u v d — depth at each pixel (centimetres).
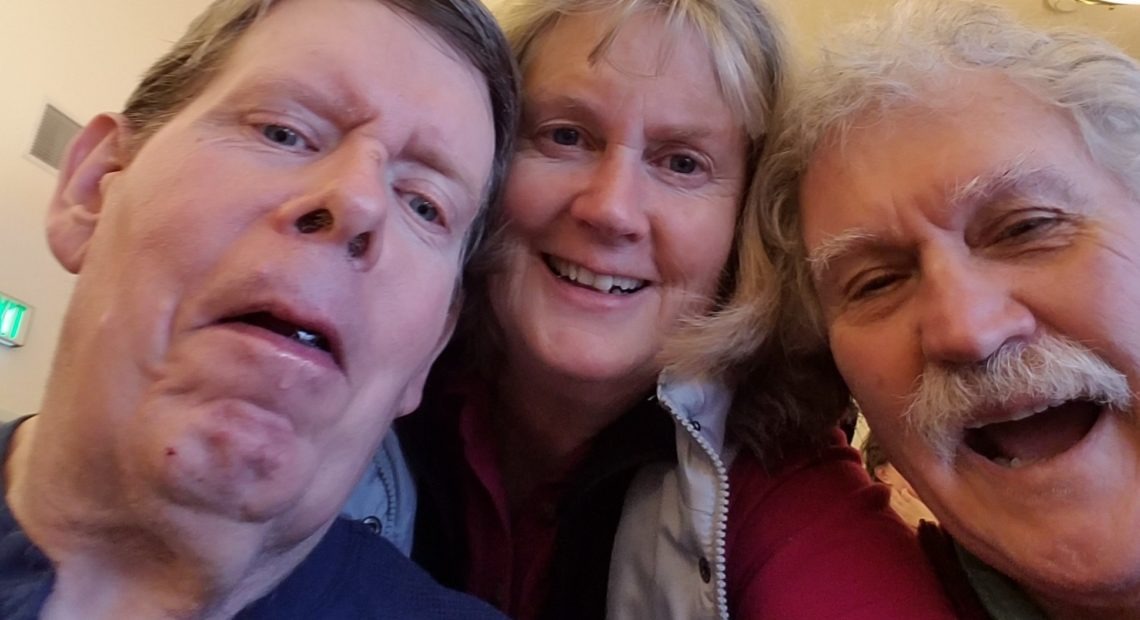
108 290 23
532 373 40
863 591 35
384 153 26
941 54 34
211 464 21
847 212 35
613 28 37
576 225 38
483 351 42
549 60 38
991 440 33
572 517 42
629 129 37
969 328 30
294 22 27
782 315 41
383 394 26
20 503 23
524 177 38
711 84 38
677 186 39
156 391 22
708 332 38
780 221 40
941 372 31
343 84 26
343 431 25
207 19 28
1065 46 33
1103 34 37
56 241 26
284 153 25
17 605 21
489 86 32
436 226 29
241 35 27
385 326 25
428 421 42
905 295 34
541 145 38
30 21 87
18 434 26
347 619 28
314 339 24
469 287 40
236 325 22
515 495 45
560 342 37
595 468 41
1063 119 32
